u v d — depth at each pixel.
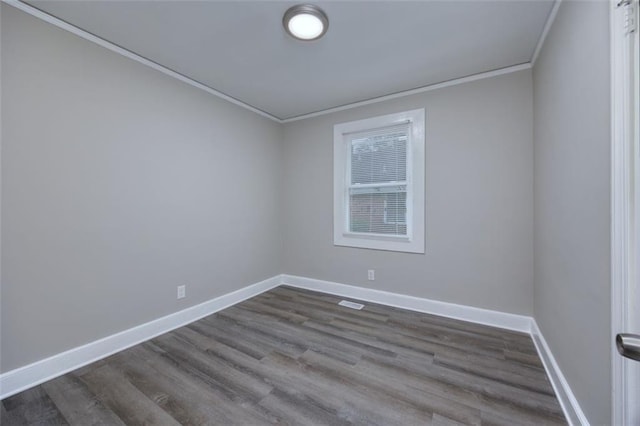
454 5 1.66
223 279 2.96
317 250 3.51
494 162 2.45
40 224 1.71
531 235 2.31
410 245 2.85
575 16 1.35
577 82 1.32
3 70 1.57
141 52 2.15
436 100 2.71
